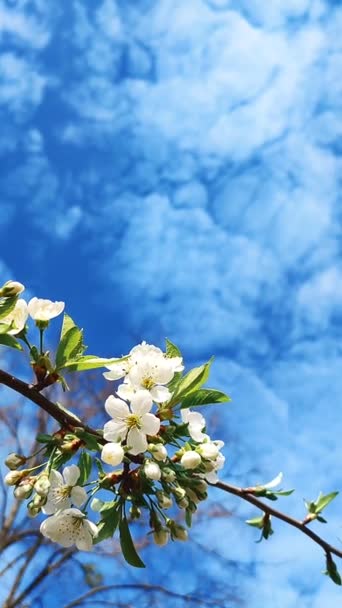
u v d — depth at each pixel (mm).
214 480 623
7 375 598
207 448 614
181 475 610
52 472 609
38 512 592
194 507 617
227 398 630
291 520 712
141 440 601
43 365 604
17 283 601
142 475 605
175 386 631
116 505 617
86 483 616
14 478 600
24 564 2506
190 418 627
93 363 606
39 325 611
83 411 2641
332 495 734
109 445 591
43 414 2660
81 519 611
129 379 624
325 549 718
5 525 2559
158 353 634
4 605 2455
